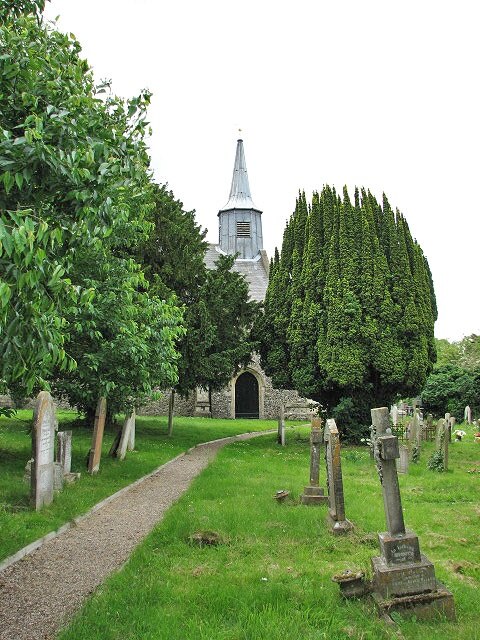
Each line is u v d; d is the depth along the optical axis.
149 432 19.64
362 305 17.17
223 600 4.54
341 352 16.77
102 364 10.51
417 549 4.63
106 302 10.09
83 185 4.30
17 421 18.16
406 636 3.99
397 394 18.45
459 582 5.06
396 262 17.75
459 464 13.58
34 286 3.89
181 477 11.12
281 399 31.94
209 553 5.93
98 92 6.38
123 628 4.04
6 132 3.84
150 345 11.22
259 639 3.86
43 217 4.31
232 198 42.41
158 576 5.17
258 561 5.67
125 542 6.39
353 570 5.04
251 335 20.44
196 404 30.22
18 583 5.02
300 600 4.60
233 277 19.88
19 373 4.26
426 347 17.91
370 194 18.22
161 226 18.58
